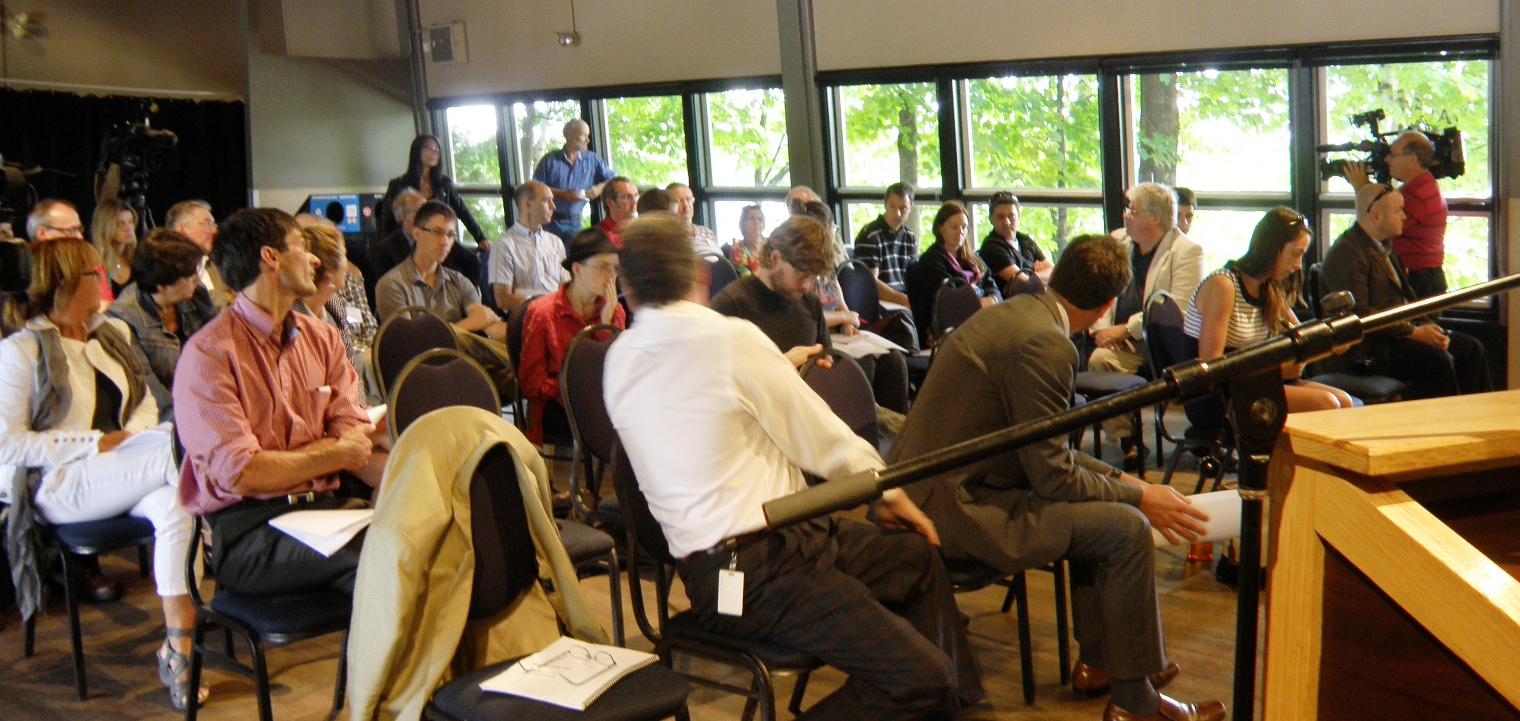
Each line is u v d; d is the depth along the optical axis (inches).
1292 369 152.4
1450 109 211.8
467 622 85.0
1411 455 38.1
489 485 85.6
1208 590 136.7
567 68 357.1
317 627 93.9
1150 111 249.4
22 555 120.0
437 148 331.6
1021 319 97.9
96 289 127.2
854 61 292.8
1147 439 207.0
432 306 191.3
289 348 107.7
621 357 83.4
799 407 81.4
